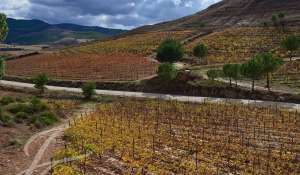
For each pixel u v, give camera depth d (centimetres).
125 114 6550
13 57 17225
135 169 3778
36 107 6506
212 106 7144
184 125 5644
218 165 3881
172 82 9156
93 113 6788
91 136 4975
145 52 14550
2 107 6269
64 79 10906
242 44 13650
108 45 17275
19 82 11281
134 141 4734
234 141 4741
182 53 11112
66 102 8081
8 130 4984
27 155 4197
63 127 5728
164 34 17875
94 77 10856
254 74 7925
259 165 3869
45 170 3769
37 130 5388
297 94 7500
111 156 4203
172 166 3844
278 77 9181
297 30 14775
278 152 4284
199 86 8662
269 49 12738
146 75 10581
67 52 17138
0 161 3903
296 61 10550
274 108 6794
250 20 18825
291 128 5366
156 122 5844
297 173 3672
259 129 5334
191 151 4338
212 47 13738
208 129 5381
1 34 4994
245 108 6850
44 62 14225
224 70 8381
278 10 19275
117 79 10369
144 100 8188
